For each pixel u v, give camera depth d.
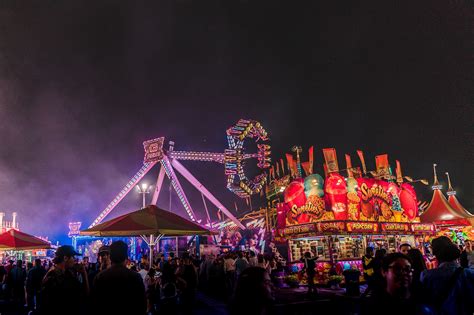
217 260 18.30
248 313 2.68
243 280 2.79
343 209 19.59
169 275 9.39
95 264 11.65
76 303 5.55
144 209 11.73
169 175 35.50
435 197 24.36
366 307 3.36
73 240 30.28
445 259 4.24
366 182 21.17
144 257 12.58
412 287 4.17
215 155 33.72
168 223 11.02
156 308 9.19
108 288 4.34
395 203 22.16
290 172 24.09
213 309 13.68
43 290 5.47
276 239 22.95
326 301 13.94
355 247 20.86
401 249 8.16
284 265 21.28
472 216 23.31
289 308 13.05
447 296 4.03
